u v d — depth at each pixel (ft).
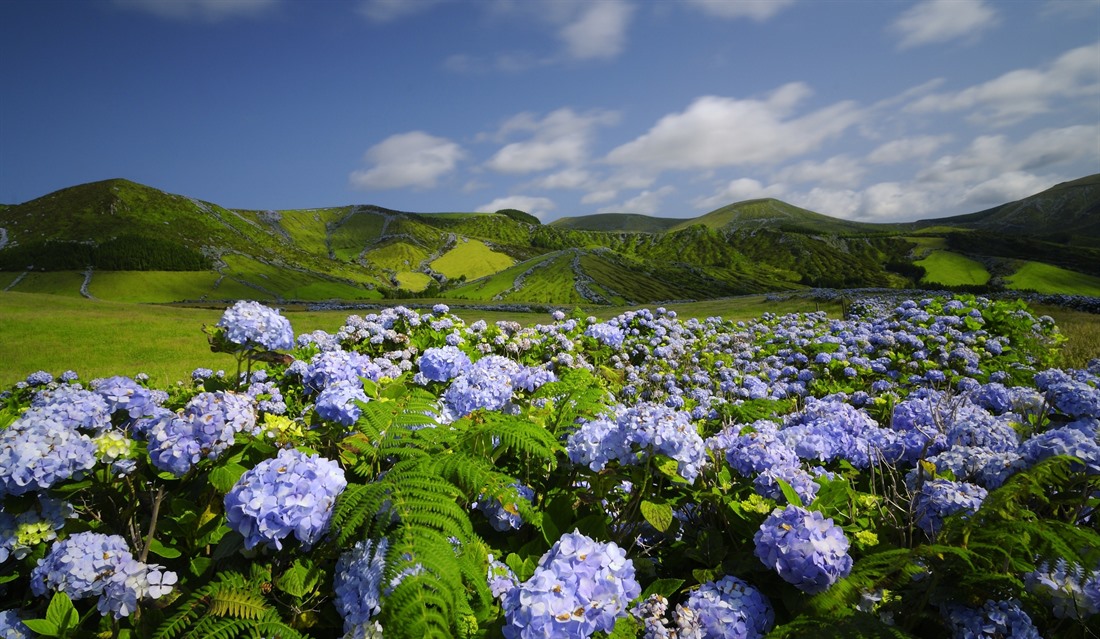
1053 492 9.14
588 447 9.14
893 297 107.86
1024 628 6.69
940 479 9.22
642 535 10.02
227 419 8.41
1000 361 33.30
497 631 6.70
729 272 536.42
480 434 8.90
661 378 30.99
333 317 136.87
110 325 106.22
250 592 6.60
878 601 7.21
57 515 7.79
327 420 10.27
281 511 6.77
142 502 8.84
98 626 7.46
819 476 9.96
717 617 7.41
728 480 10.18
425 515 6.63
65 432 7.57
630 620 7.00
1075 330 50.31
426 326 29.43
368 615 6.66
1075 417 13.61
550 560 6.67
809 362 34.53
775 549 7.58
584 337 30.83
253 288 506.89
